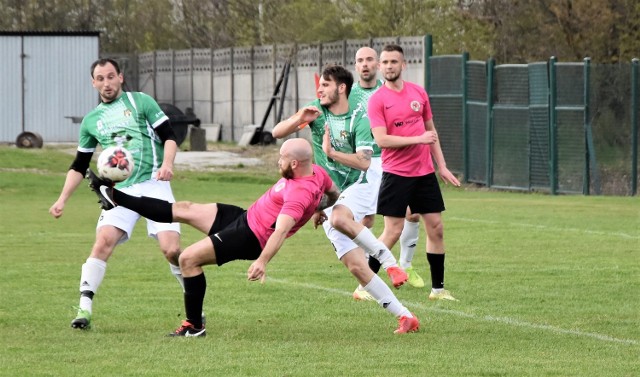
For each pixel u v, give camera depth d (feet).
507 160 185.88
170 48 382.01
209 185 189.47
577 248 104.27
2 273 87.76
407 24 272.72
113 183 58.08
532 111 181.06
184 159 230.68
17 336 60.08
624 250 102.73
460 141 194.29
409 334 61.36
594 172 176.76
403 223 75.77
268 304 72.28
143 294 76.64
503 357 54.75
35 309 69.72
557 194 179.01
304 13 288.10
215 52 296.30
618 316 67.72
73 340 58.85
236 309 70.28
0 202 160.35
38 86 266.77
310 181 57.11
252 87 281.95
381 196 75.05
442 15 271.69
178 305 71.72
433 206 74.69
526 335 61.26
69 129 268.62
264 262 55.72
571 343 58.85
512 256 98.37
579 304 72.38
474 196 174.60
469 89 192.03
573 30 254.68
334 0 289.94
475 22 265.34
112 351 55.62
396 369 51.52
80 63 267.80
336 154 66.13
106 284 81.46
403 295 77.30
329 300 73.97
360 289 74.33
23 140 247.09
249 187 187.83
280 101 261.44
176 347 56.85
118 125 63.41
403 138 71.61
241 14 337.11
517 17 261.65
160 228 62.59
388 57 73.41
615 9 253.03
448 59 194.90
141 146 63.36
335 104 68.18
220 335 60.85
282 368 51.52
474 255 99.09
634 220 132.36
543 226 125.18
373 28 277.85
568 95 177.06
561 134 178.19
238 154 243.60
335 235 62.90
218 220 58.85
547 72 178.60
